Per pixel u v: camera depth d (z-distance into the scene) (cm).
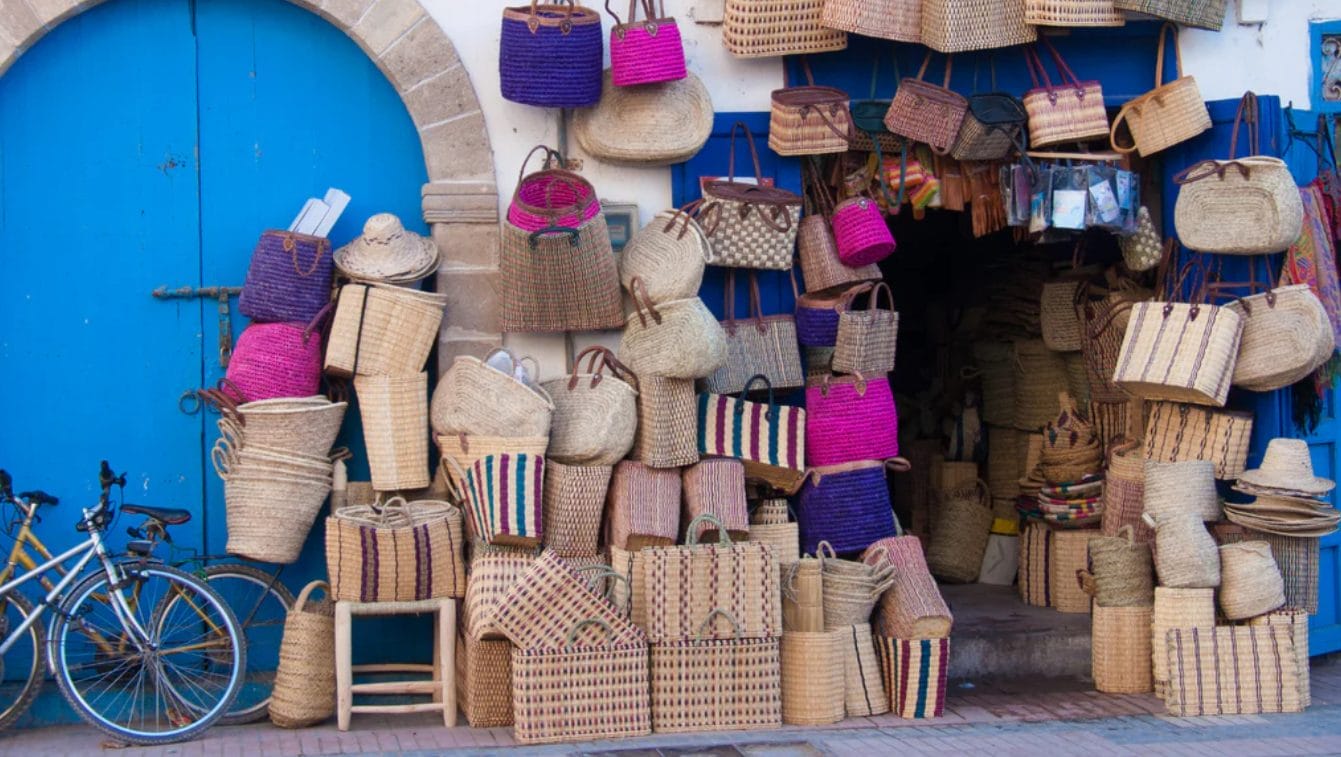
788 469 697
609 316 686
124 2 673
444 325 686
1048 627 763
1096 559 720
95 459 670
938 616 670
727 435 691
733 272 723
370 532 624
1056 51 748
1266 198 712
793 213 707
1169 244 765
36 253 666
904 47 742
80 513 668
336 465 673
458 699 675
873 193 754
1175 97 740
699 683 632
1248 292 737
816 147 711
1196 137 759
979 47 720
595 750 599
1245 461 729
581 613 615
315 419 654
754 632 633
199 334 680
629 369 683
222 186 681
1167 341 720
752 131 721
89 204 670
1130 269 780
